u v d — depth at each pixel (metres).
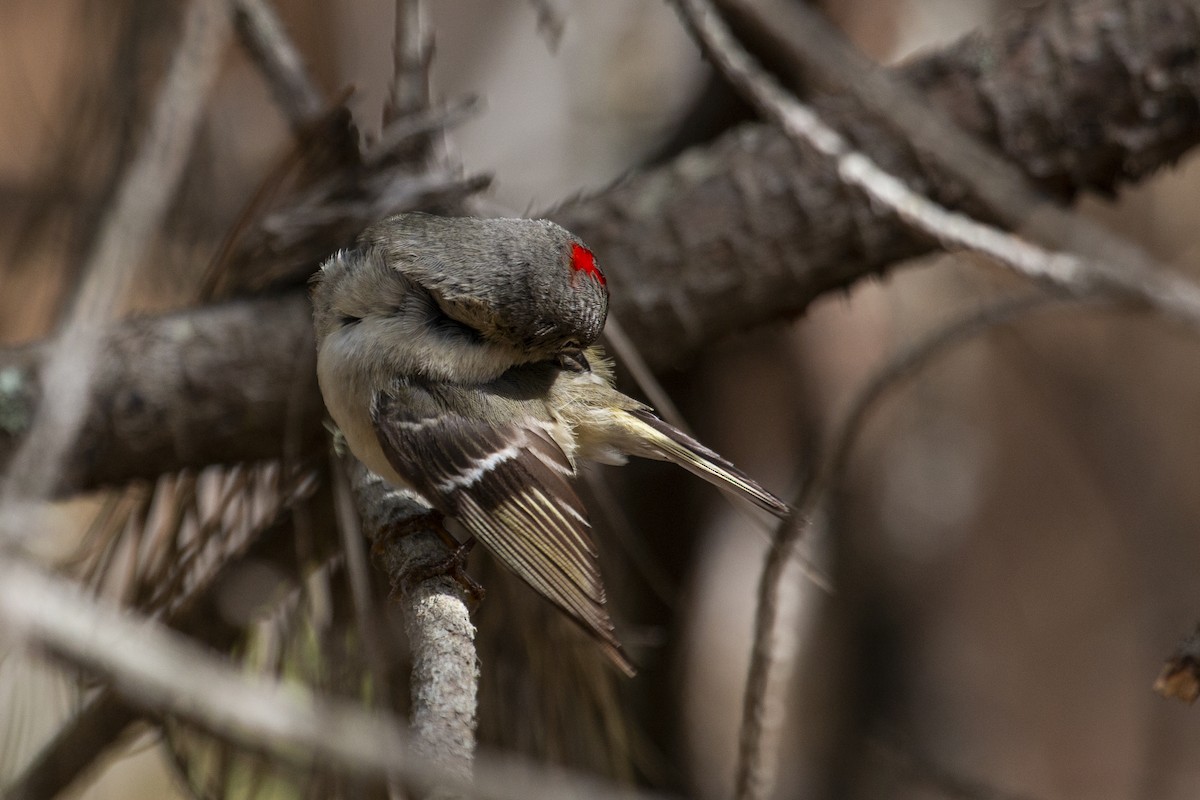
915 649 11.66
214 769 6.58
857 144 7.92
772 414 11.36
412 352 6.38
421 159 7.65
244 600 6.78
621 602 7.63
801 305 8.30
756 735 6.11
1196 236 12.06
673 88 12.79
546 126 12.60
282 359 7.43
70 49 8.22
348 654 6.51
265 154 9.71
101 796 9.77
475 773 4.17
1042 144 8.09
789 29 6.14
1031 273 6.36
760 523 6.71
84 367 4.02
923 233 6.58
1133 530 13.80
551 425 6.58
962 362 12.16
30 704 6.71
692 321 8.05
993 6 10.91
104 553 6.99
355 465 6.84
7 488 3.80
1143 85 7.99
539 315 6.31
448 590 5.69
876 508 11.44
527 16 12.95
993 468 13.05
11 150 10.38
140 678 3.53
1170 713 13.91
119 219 4.25
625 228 7.95
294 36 10.32
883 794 11.29
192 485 7.04
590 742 6.73
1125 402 13.73
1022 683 13.09
